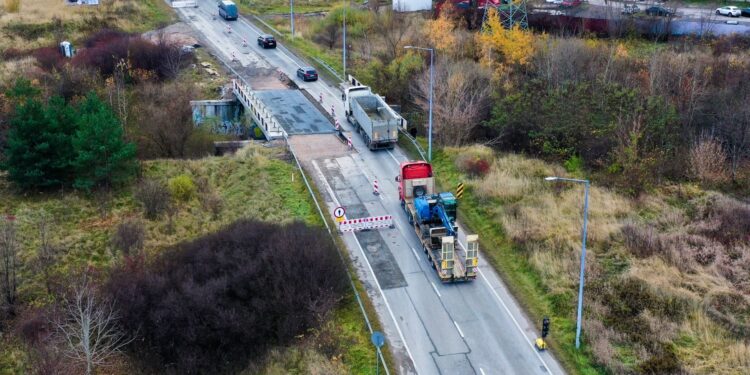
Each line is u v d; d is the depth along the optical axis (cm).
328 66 8894
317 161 6241
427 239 4881
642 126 6188
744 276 4609
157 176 6228
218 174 6222
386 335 4131
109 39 9212
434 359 3944
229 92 8050
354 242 5053
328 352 4016
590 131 6288
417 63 8044
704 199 5556
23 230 5409
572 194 5628
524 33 8456
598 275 4656
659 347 4025
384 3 12575
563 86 7012
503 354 3997
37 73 8231
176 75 8444
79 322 4034
